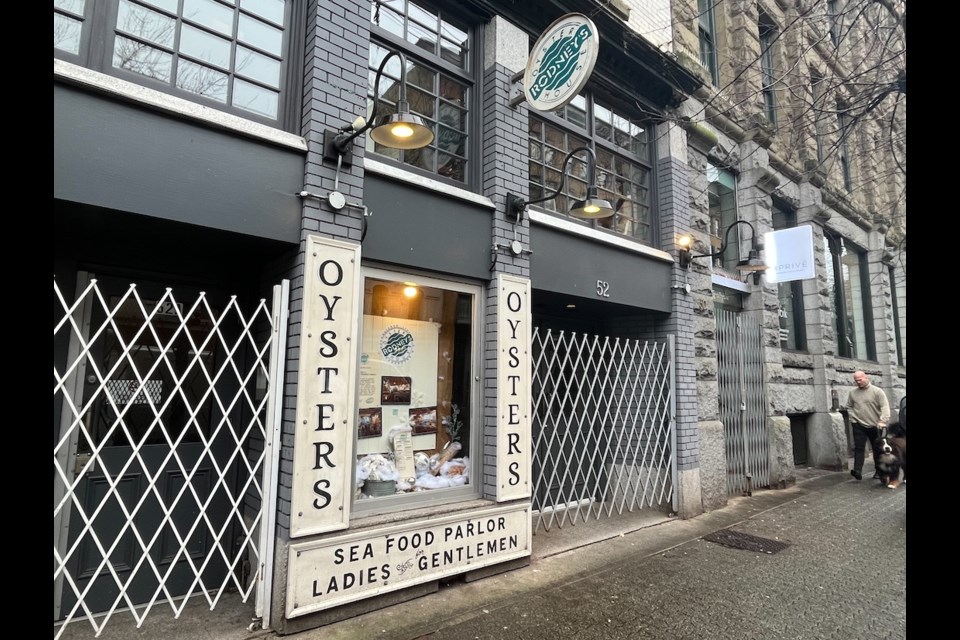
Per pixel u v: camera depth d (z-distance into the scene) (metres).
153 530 4.03
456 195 4.82
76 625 3.63
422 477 4.77
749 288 9.35
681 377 6.94
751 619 4.03
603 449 7.22
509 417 4.95
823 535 6.12
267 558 3.67
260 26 4.08
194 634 3.56
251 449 4.35
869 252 15.23
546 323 6.91
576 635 3.75
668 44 7.88
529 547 4.99
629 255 6.63
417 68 5.10
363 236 4.09
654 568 5.02
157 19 3.66
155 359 4.16
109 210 3.19
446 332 5.05
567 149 6.50
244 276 4.51
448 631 3.76
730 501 7.76
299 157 3.91
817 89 11.03
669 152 7.46
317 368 3.78
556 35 4.86
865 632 3.85
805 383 10.77
